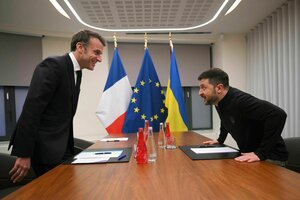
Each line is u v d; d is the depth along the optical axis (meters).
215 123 4.11
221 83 1.42
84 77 3.62
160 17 2.54
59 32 3.45
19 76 3.34
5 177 1.77
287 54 2.87
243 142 1.45
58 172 1.02
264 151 1.20
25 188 0.83
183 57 4.03
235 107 1.35
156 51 3.96
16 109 3.46
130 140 1.99
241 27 3.42
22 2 2.43
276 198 0.68
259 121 1.32
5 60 3.26
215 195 0.72
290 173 0.93
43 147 1.26
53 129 1.32
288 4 2.77
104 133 3.66
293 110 2.80
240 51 3.81
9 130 3.40
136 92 2.85
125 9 2.31
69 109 1.40
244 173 0.94
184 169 1.02
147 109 2.83
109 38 3.65
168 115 2.81
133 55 3.86
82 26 3.05
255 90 3.50
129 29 2.97
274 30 3.03
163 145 1.63
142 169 1.04
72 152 1.47
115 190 0.79
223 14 2.65
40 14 2.73
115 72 2.93
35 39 3.45
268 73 3.21
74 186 0.84
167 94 2.91
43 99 1.24
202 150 1.42
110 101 2.85
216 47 3.99
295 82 2.75
